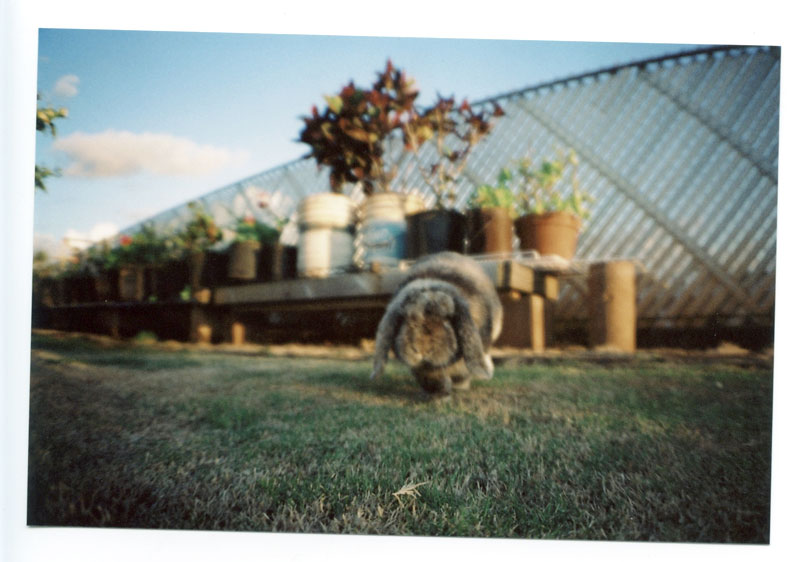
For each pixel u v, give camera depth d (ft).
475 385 9.76
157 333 17.21
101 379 10.82
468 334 8.23
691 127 13.55
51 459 6.81
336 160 13.93
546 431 7.17
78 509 5.92
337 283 13.16
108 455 6.85
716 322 12.92
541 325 13.00
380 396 9.36
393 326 8.49
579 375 10.39
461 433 7.14
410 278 10.09
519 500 5.58
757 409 7.97
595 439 6.86
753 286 12.64
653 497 5.56
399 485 5.87
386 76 13.20
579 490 5.67
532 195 13.51
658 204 13.83
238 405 8.77
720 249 12.99
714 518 5.42
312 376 11.20
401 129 14.39
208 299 15.90
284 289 14.08
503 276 11.45
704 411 7.91
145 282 17.24
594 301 12.37
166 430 7.64
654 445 6.69
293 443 6.95
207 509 5.63
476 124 13.98
